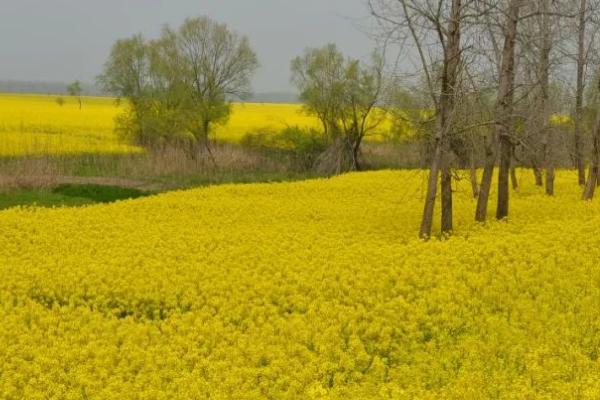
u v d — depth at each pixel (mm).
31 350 12625
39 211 26594
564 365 11086
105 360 12000
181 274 17234
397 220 23891
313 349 12891
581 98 27297
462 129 19469
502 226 20703
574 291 14594
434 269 16359
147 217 25297
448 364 11484
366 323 13492
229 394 10922
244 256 18406
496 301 14555
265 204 28188
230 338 13039
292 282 16328
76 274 17266
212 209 27047
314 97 56594
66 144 54906
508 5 19953
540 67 22547
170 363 11984
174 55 59406
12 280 16672
